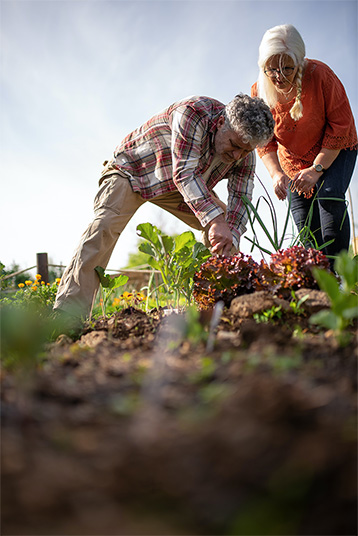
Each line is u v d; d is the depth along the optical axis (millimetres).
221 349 1513
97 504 688
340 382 1123
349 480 706
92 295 3008
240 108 2760
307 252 2473
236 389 976
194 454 752
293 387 942
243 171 3314
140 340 1892
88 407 1014
